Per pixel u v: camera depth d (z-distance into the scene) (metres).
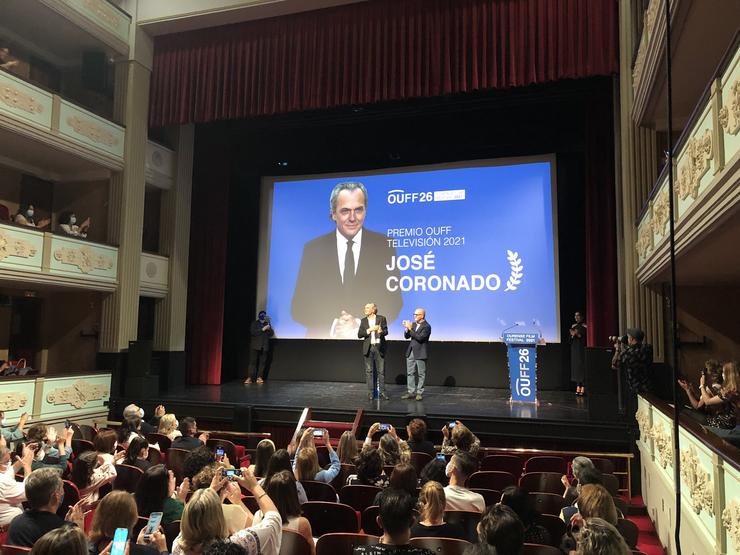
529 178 10.23
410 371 8.69
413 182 10.90
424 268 10.62
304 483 3.89
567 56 7.91
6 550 2.50
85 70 9.95
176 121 9.96
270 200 11.75
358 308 10.91
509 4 8.20
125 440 5.54
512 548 2.03
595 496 2.71
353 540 2.74
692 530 3.36
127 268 9.78
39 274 8.20
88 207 10.19
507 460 5.52
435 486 2.92
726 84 3.18
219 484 2.87
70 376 8.59
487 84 8.24
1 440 3.75
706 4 4.76
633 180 7.54
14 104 7.86
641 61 6.73
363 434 7.55
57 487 2.88
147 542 2.28
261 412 7.99
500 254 10.22
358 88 8.86
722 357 6.80
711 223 3.56
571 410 7.61
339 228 11.25
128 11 10.09
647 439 5.62
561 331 10.05
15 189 9.64
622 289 8.48
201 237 11.57
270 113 9.34
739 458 2.56
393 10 8.79
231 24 9.72
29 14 8.80
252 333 11.14
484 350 10.31
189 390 10.01
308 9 9.17
